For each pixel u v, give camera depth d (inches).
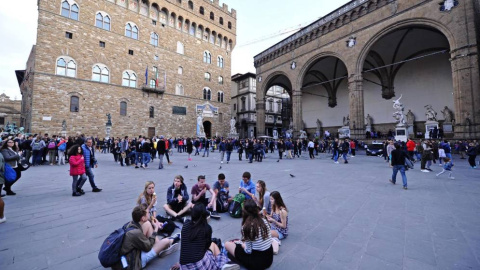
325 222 196.5
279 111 2242.9
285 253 143.7
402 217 206.4
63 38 1116.5
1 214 190.4
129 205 243.4
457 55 718.5
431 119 997.2
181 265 112.1
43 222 193.5
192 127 1621.6
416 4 820.0
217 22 1822.1
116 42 1295.5
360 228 182.7
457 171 463.5
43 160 619.8
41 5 1060.5
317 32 1187.9
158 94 1460.4
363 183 359.3
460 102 706.2
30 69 1229.7
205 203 225.3
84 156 290.5
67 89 1115.9
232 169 517.3
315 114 1745.8
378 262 131.9
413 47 1112.2
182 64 1593.3
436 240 159.8
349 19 1039.0
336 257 138.4
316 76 1601.9
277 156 908.6
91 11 1211.2
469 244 153.1
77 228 181.5
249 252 123.7
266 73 1521.9
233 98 2215.8
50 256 137.9
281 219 164.6
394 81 1259.2
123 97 1307.8
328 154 996.6
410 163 327.0
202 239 114.7
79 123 1146.7
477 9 770.8
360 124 977.5
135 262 116.9
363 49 981.2
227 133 1850.4
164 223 179.0
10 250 144.2
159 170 496.4
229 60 1916.8
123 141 577.0
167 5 1513.3
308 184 352.8
